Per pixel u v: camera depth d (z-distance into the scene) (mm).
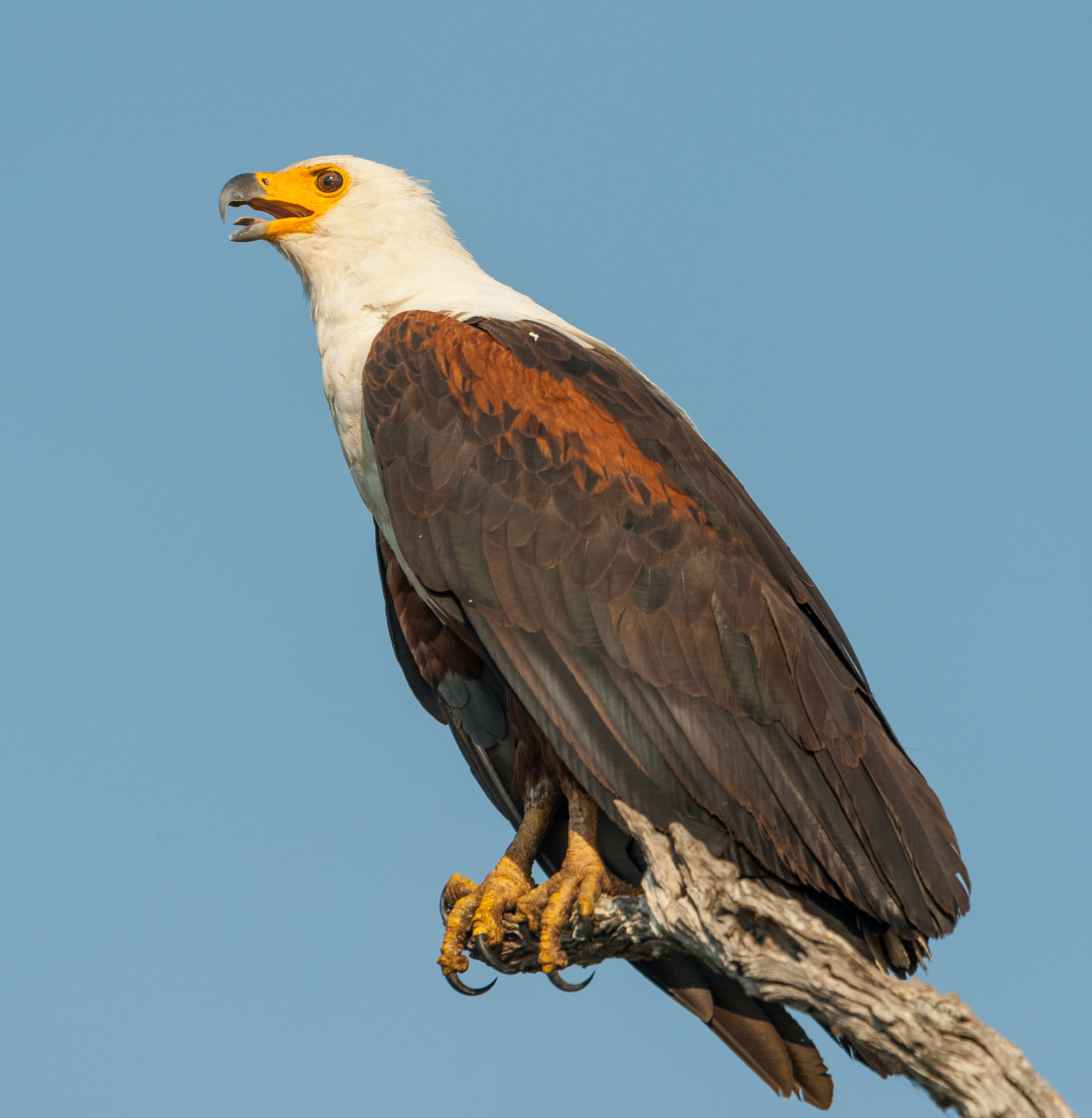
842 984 8555
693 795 9891
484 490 10812
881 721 10734
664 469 10953
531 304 12719
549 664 10359
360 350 12352
